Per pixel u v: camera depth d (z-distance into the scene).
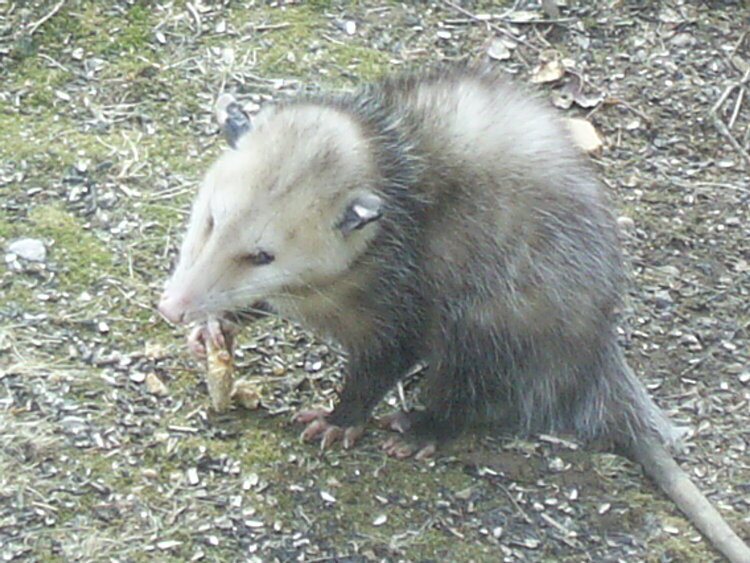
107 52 6.95
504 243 5.21
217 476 5.04
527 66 7.25
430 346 5.31
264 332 5.67
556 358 5.36
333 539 4.88
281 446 5.19
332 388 5.49
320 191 4.91
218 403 5.25
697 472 5.37
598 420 5.44
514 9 7.55
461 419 5.37
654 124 7.02
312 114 5.18
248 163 4.95
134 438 5.14
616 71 7.28
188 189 6.27
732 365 5.82
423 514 5.03
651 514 5.15
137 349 5.50
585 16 7.54
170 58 6.98
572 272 5.30
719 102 7.16
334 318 5.16
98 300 5.68
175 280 4.90
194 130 6.60
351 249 4.98
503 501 5.12
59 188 6.19
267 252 4.88
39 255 5.84
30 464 4.98
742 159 6.90
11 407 5.18
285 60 7.05
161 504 4.91
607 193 5.93
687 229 6.47
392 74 6.64
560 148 5.43
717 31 7.53
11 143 6.39
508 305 5.25
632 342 5.89
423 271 5.18
